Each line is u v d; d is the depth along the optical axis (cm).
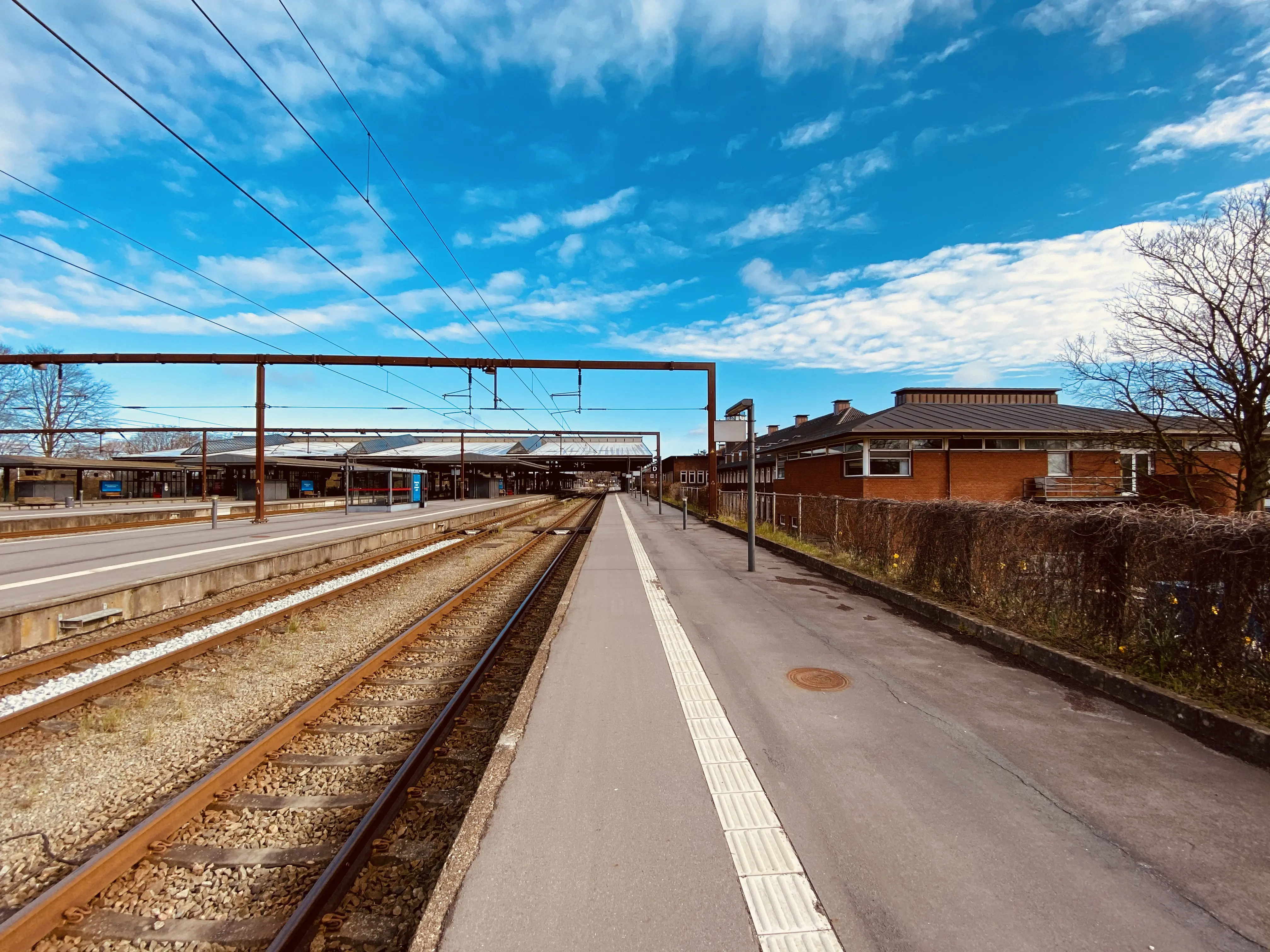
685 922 223
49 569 1072
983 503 707
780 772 337
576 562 1275
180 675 598
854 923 222
